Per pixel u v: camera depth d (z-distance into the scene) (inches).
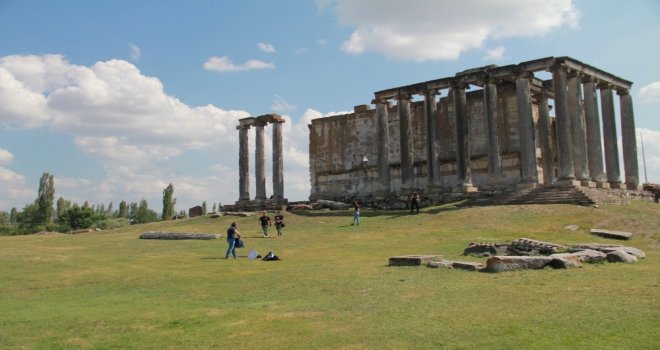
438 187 2203.5
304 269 922.1
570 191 1744.6
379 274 826.8
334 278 802.8
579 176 1957.4
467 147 2137.1
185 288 776.3
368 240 1384.1
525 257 809.5
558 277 715.4
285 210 2406.5
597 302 549.0
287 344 455.2
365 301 617.0
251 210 2600.9
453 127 2474.2
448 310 547.5
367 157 2785.4
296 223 1946.4
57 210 6058.1
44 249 1395.2
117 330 521.3
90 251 1330.0
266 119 2790.4
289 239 1504.7
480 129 2384.4
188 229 2003.0
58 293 772.6
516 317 503.2
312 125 3004.4
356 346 439.5
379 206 2340.1
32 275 941.8
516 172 2234.3
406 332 471.8
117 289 797.2
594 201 1654.8
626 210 1577.3
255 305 626.8
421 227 1566.2
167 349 455.2
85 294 760.3
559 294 597.9
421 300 605.6
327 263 1005.8
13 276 930.7
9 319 583.8
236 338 480.4
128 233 2036.2
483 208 1726.1
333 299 641.6
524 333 450.9
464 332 463.2
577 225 1397.6
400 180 2659.9
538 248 968.3
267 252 1240.8
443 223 1588.3
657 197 2378.2
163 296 716.0
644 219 1417.3
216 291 738.8
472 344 429.1
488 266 801.6
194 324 538.3
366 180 2765.7
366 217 1931.6
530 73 1983.3
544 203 1739.7
